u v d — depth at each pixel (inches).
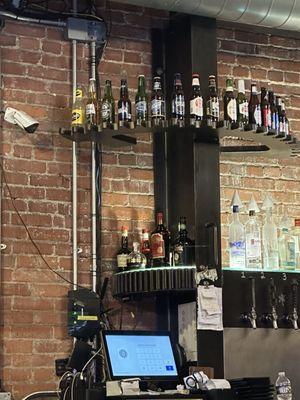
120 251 127.2
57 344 123.1
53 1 130.1
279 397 125.4
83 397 113.1
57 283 124.7
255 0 126.6
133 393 110.2
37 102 128.0
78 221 127.5
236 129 124.0
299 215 143.3
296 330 129.7
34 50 128.9
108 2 134.3
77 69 130.6
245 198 139.6
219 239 125.4
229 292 125.3
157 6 124.9
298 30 134.9
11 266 122.7
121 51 134.2
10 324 121.3
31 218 124.9
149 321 128.7
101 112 125.0
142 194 132.0
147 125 121.7
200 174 126.6
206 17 130.3
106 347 116.2
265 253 133.0
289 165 144.1
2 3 126.4
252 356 125.4
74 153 128.3
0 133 125.0
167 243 126.0
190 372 119.3
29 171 125.9
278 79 145.0
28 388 120.4
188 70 129.6
